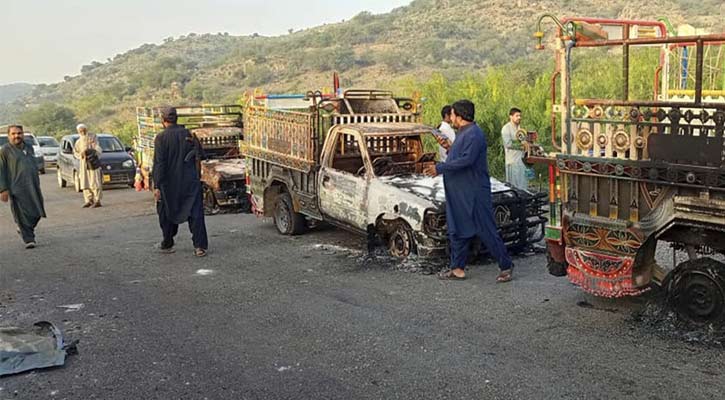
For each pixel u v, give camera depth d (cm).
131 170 1977
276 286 769
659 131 550
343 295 723
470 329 601
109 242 1087
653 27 830
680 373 491
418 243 823
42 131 7350
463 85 1878
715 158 515
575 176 618
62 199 1773
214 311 684
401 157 1012
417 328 609
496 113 1572
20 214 1051
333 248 958
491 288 726
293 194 1040
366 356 549
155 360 558
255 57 8606
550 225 652
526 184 1098
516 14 6756
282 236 1065
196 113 1678
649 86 1548
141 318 670
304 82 6744
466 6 7781
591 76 1811
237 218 1273
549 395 466
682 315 574
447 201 750
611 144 583
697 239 566
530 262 840
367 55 7050
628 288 596
